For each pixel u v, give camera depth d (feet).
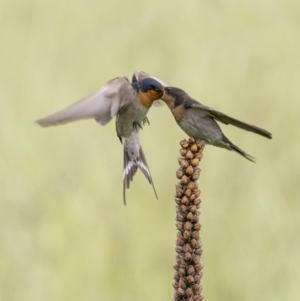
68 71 61.98
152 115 52.70
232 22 63.82
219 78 56.70
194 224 26.27
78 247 41.55
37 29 65.82
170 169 47.88
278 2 65.57
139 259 41.47
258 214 42.80
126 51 64.03
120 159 50.39
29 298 39.09
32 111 54.90
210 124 31.58
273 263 40.70
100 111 31.17
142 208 44.55
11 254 40.96
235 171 46.68
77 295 39.47
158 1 67.92
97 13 68.59
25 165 47.47
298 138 49.65
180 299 26.32
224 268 40.81
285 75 56.59
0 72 59.93
